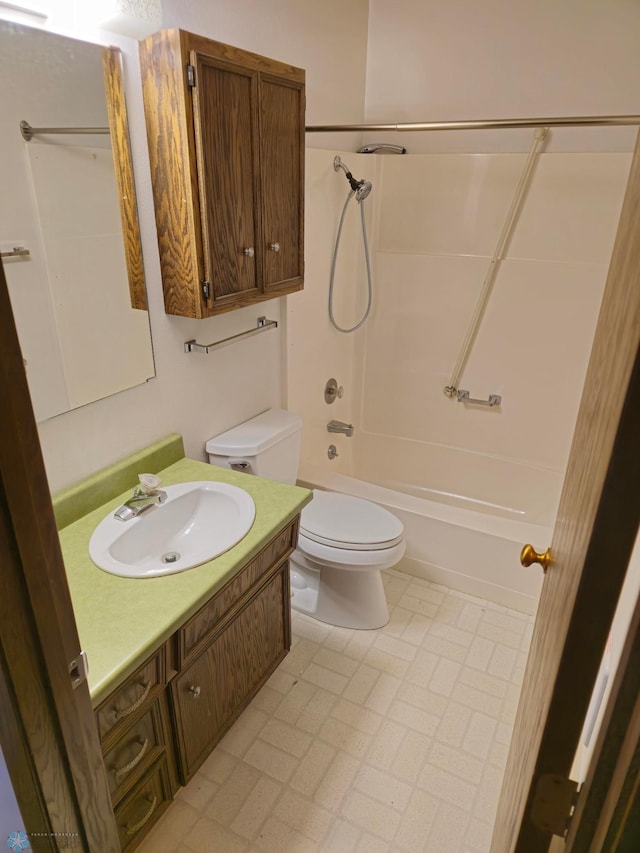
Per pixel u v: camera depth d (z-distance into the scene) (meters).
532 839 0.75
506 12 2.40
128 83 1.46
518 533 2.28
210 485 1.75
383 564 2.06
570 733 0.66
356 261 2.93
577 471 0.89
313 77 2.32
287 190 1.90
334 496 2.36
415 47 2.61
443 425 3.08
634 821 0.57
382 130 2.03
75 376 1.52
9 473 0.64
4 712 0.72
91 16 1.32
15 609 0.69
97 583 1.34
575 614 0.59
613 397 0.58
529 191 2.53
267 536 1.54
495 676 2.02
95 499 1.63
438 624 2.26
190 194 1.55
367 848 1.50
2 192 1.25
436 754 1.74
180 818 1.56
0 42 1.17
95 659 1.13
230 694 1.70
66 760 0.82
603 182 2.39
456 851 1.49
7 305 0.61
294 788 1.64
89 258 1.48
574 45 2.34
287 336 2.45
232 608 1.56
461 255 2.76
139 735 1.33
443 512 2.40
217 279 1.70
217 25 1.73
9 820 0.84
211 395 2.06
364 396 3.22
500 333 2.79
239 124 1.62
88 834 0.90
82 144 1.38
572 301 2.60
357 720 1.85
